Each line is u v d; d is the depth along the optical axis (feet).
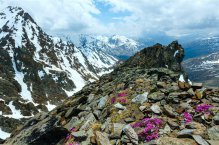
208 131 45.14
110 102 66.28
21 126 72.79
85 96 81.25
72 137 54.90
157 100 59.98
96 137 49.34
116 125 52.60
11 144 60.34
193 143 42.34
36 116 71.67
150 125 49.01
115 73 104.63
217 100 55.72
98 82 103.86
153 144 43.24
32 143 57.26
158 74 75.25
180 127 48.14
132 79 77.00
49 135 57.62
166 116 53.36
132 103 61.41
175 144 42.34
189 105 55.11
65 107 82.99
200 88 61.46
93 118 63.05
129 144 46.26
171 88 63.26
